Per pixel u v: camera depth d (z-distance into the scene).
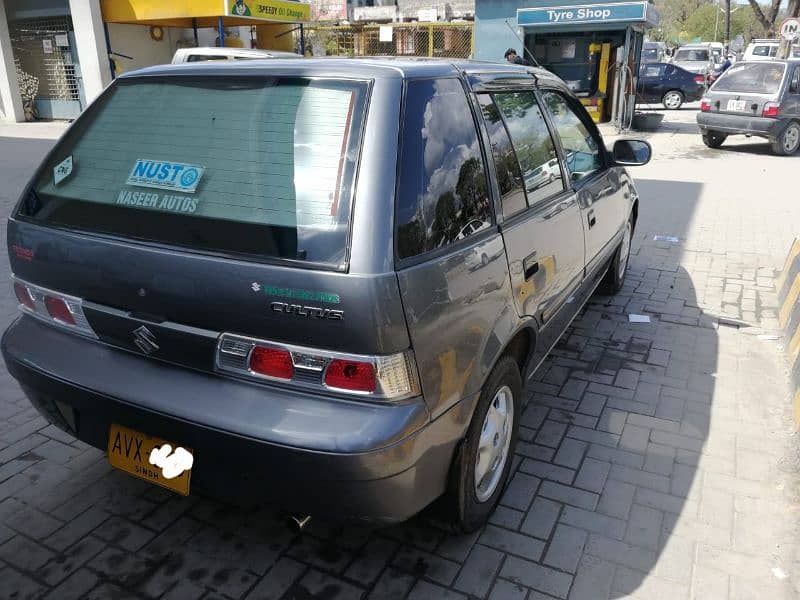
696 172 11.72
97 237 2.42
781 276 5.84
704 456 3.44
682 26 73.56
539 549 2.78
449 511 2.61
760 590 2.58
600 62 17.14
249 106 2.42
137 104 2.70
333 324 2.01
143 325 2.33
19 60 19.14
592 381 4.23
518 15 16.47
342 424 2.04
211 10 15.80
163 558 2.71
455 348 2.31
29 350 2.62
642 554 2.76
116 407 2.37
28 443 3.47
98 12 17.03
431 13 22.47
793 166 12.30
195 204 2.32
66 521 2.91
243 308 2.12
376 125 2.17
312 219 2.11
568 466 3.35
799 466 3.31
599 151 4.58
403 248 2.10
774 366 4.45
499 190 2.77
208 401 2.20
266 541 2.81
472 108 2.71
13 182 10.11
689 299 5.66
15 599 2.50
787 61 13.44
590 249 4.05
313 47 21.39
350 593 2.54
